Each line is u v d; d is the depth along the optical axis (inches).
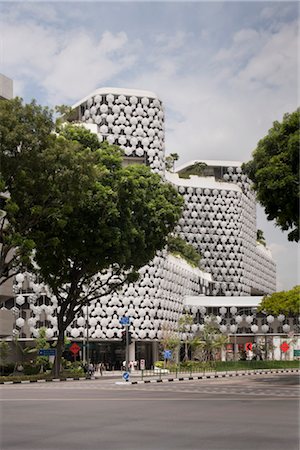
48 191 1504.7
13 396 1173.1
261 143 1524.4
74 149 1520.7
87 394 1234.0
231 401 1013.2
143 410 853.8
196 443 539.8
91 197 1774.1
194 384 1669.5
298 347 4205.2
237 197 5649.6
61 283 2022.6
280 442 544.4
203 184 5556.1
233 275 5521.7
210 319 3831.2
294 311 3801.7
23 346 3432.6
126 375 1759.4
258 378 2068.2
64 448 513.7
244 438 569.6
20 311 3454.7
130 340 1788.9
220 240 5541.3
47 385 1672.0
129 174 1865.2
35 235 1657.2
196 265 4923.7
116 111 4030.5
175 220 1988.2
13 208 1464.1
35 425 674.8
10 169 1451.8
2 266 1619.1
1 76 2038.6
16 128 1419.8
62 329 2057.1
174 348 3159.5
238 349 4547.2
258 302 4296.3
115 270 2080.5
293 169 1438.2
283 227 1507.1
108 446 524.7
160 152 4094.5
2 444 536.1
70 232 1817.2
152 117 4092.0
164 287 3831.2
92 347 3715.6
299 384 1605.6
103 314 3555.6
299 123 1473.9
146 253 1990.7
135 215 1929.1
